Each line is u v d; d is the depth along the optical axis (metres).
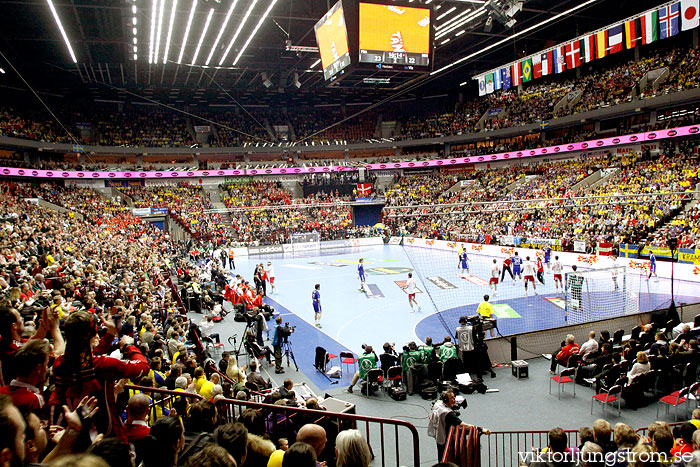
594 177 43.84
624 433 5.00
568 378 12.57
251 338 14.28
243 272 36.81
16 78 46.81
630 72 46.78
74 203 44.66
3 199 33.91
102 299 13.73
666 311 16.20
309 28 36.31
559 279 24.52
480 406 11.16
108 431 4.05
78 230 30.38
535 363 14.12
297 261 42.22
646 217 33.25
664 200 34.38
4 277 13.01
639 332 14.13
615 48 26.42
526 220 41.75
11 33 34.28
